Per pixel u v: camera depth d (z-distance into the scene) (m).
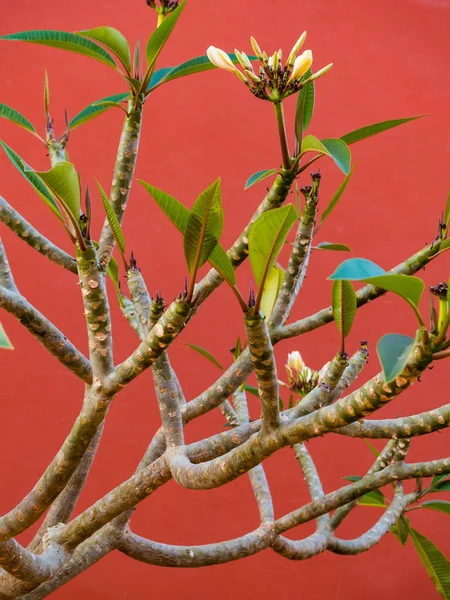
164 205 0.96
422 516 4.69
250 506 4.59
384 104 5.33
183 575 4.47
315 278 4.92
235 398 2.30
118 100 1.82
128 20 5.04
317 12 5.40
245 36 5.24
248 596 4.52
